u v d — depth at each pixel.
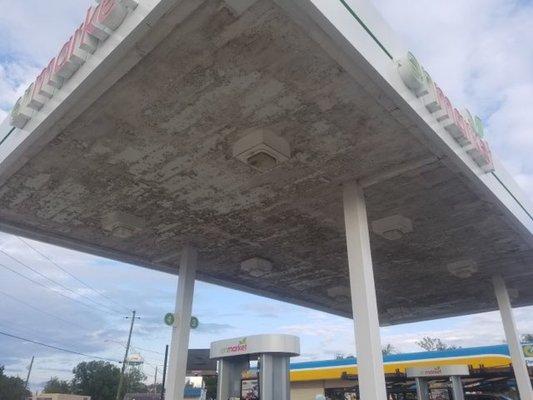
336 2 4.38
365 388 5.93
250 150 5.93
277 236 9.71
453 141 6.38
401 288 13.83
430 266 11.66
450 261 11.20
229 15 4.11
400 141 6.13
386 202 8.02
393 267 11.77
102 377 58.09
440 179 7.13
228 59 4.67
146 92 5.16
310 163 6.74
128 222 8.41
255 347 7.20
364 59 4.64
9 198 7.70
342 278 12.76
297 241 10.01
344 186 7.36
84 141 6.08
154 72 4.84
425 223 8.91
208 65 4.75
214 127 5.85
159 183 7.33
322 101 5.34
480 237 9.59
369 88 5.08
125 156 6.52
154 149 6.34
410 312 16.95
